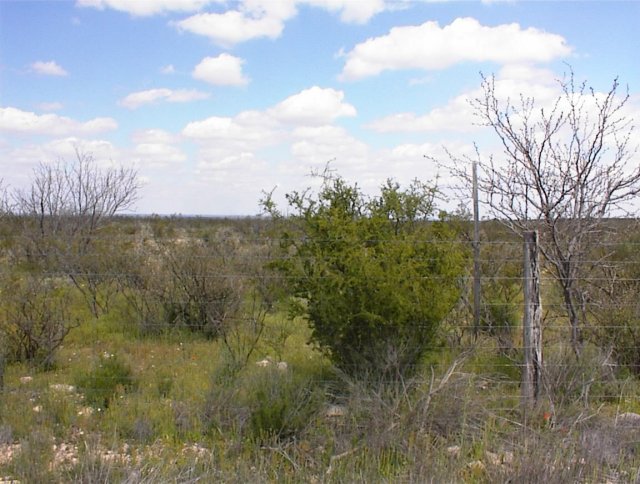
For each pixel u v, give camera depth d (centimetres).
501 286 859
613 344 706
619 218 731
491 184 734
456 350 727
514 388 662
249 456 495
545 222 725
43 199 1891
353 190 730
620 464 479
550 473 436
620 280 759
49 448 497
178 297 959
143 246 1152
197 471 458
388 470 466
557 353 663
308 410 555
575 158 706
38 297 843
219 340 872
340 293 668
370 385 605
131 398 626
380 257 675
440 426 536
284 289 828
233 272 954
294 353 790
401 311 650
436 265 691
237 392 586
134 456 486
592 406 597
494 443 514
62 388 659
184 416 573
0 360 702
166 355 813
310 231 705
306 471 466
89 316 1018
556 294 816
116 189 2197
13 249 1244
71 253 1108
